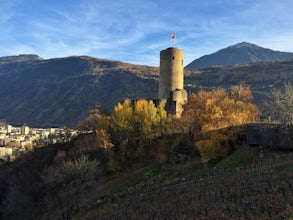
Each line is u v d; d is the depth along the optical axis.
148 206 27.38
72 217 36.19
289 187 21.11
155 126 58.38
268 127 36.28
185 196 26.69
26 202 46.38
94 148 57.56
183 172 42.06
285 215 17.03
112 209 30.98
